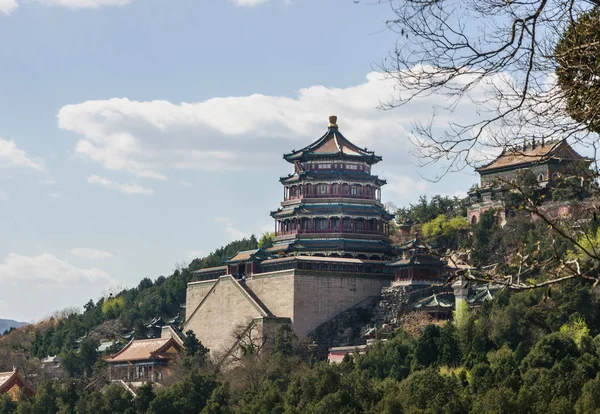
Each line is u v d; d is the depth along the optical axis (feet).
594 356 547.90
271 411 521.65
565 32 133.59
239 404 595.88
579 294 653.30
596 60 131.44
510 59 128.77
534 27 126.93
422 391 476.95
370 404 506.89
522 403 446.19
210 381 605.73
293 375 627.46
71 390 651.66
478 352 635.66
